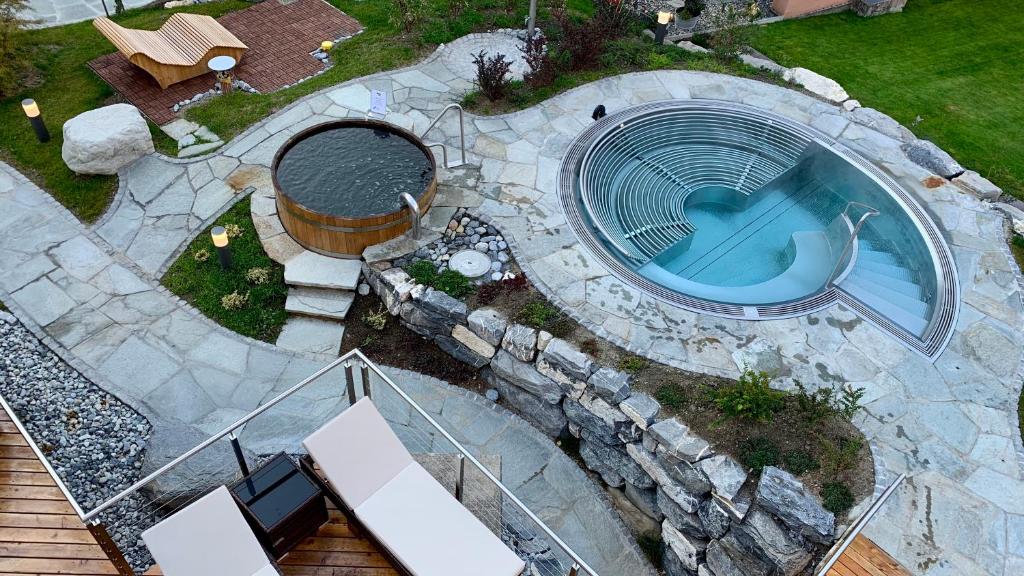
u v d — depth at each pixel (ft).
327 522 28.45
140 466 35.58
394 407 39.60
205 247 45.39
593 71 58.80
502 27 63.46
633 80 58.29
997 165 56.18
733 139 55.62
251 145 51.37
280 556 26.94
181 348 40.83
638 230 48.06
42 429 36.27
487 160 50.21
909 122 59.82
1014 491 34.99
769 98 58.08
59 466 34.86
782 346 40.45
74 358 39.68
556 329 39.75
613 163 52.75
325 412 38.45
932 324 42.68
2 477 28.30
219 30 58.54
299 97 55.01
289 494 26.20
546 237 45.32
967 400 38.86
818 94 59.21
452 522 26.81
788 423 35.78
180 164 49.93
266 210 46.93
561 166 50.37
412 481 27.81
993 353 41.34
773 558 31.83
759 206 52.85
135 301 42.78
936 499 34.27
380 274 42.42
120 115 49.32
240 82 57.11
